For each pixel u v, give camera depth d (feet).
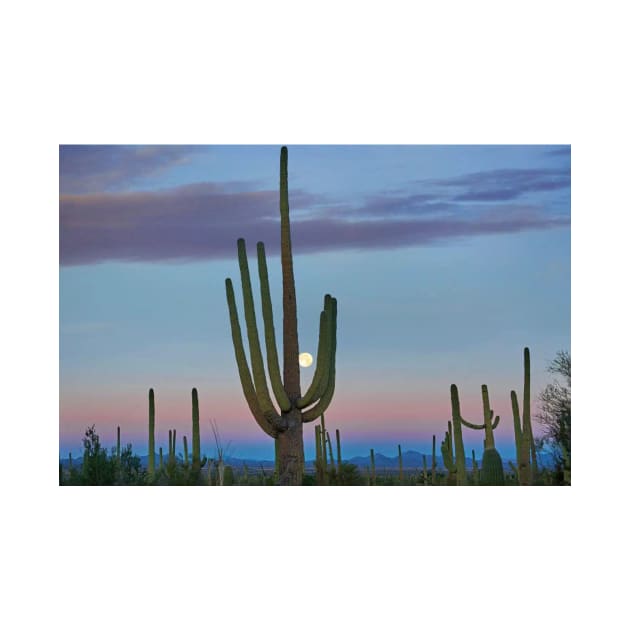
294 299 46.88
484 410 48.19
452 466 53.21
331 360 47.98
